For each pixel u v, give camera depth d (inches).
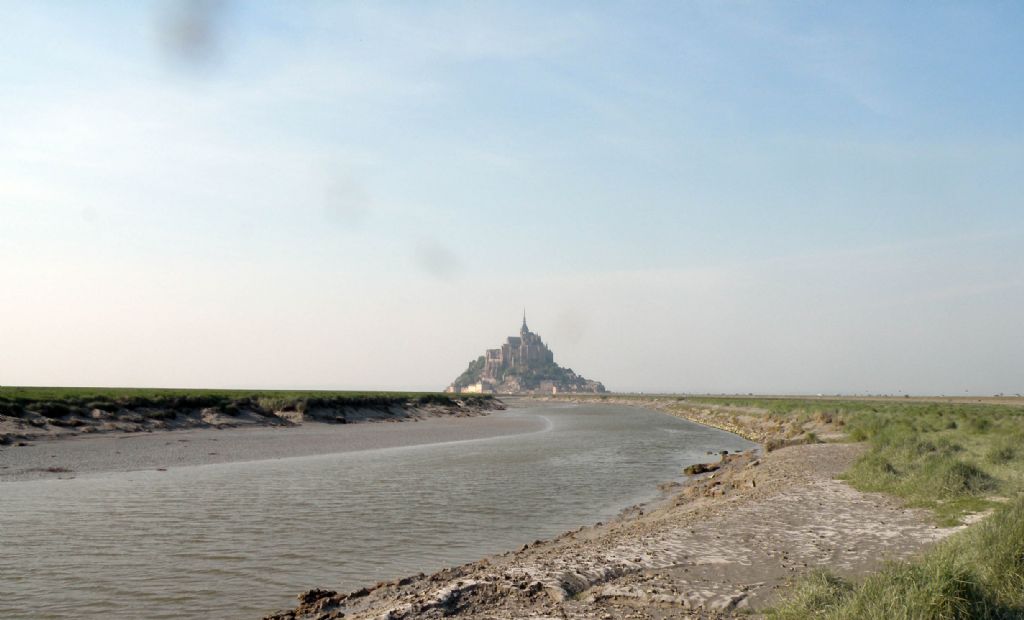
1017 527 374.9
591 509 842.2
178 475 1047.0
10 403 1445.6
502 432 2325.3
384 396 3474.4
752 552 485.4
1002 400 5684.1
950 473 681.6
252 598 464.1
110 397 1759.4
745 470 1048.2
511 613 367.6
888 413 2150.6
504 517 771.4
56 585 484.4
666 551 495.2
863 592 321.4
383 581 499.2
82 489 892.6
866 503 665.0
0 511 737.6
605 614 361.4
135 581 496.1
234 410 2026.3
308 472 1119.6
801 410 2704.2
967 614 292.7
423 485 996.6
